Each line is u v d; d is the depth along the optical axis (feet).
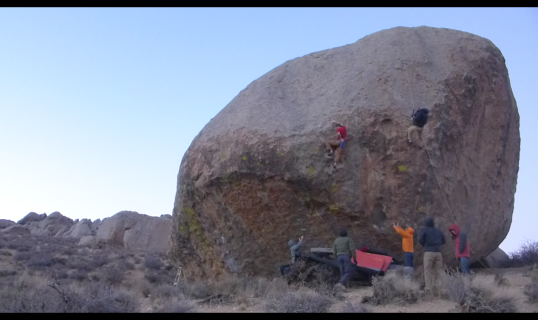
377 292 28.27
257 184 41.50
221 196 43.50
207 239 46.19
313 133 40.65
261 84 47.96
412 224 39.60
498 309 23.90
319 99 43.88
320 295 28.32
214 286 37.09
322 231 41.29
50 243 114.93
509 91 48.70
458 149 42.42
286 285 34.53
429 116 40.98
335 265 37.96
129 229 126.31
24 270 64.85
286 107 44.11
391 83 42.78
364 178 40.11
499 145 47.37
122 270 73.41
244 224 43.34
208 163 44.11
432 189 40.06
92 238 122.52
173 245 49.83
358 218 40.16
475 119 44.32
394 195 39.81
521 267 49.83
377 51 46.09
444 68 43.68
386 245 40.34
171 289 36.01
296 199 41.04
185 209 46.68
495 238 48.19
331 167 39.96
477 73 44.27
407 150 39.96
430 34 47.39
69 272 67.56
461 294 25.46
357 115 41.04
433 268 31.91
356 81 43.70
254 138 41.75
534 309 24.79
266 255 43.39
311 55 49.96
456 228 36.76
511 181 50.21
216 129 45.21
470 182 43.96
